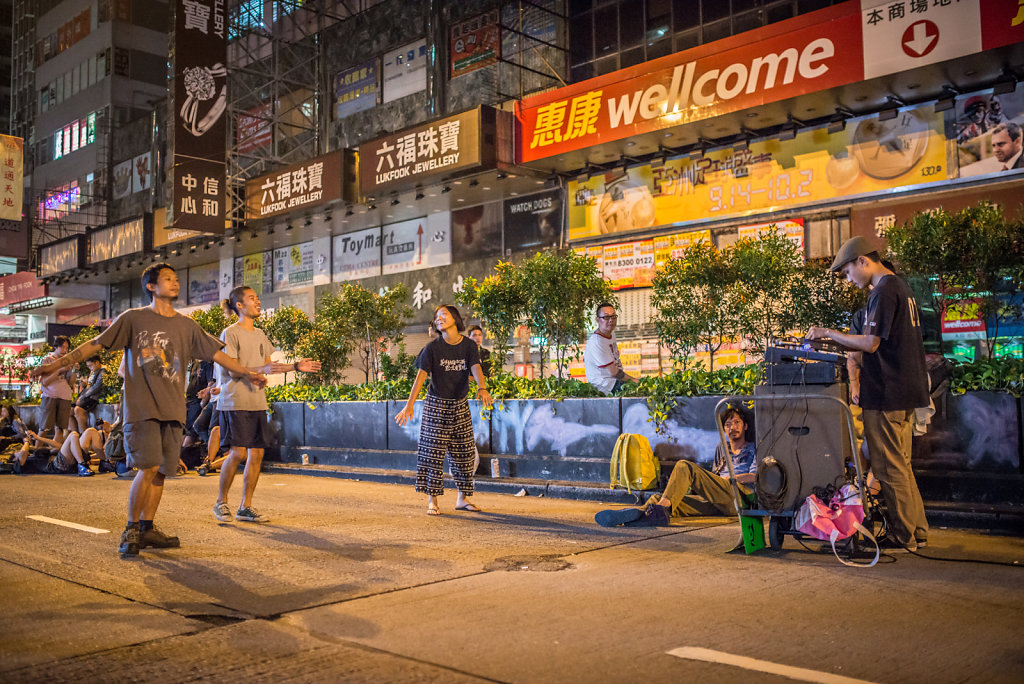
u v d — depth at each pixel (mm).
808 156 13250
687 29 15594
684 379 7691
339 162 17797
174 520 6930
